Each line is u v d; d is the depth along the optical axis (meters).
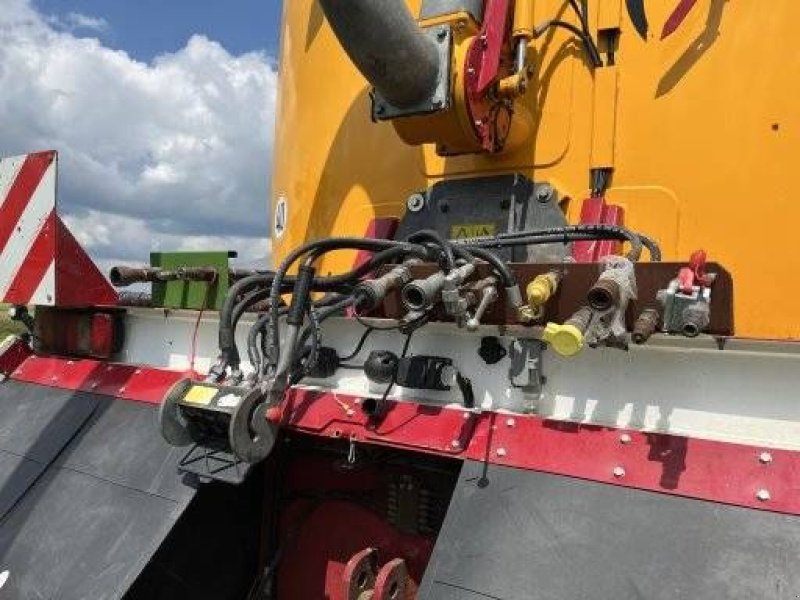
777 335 1.53
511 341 1.53
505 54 1.76
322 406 1.70
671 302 1.19
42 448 2.14
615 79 1.75
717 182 1.61
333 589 1.87
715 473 1.23
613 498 1.28
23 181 2.21
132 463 1.90
